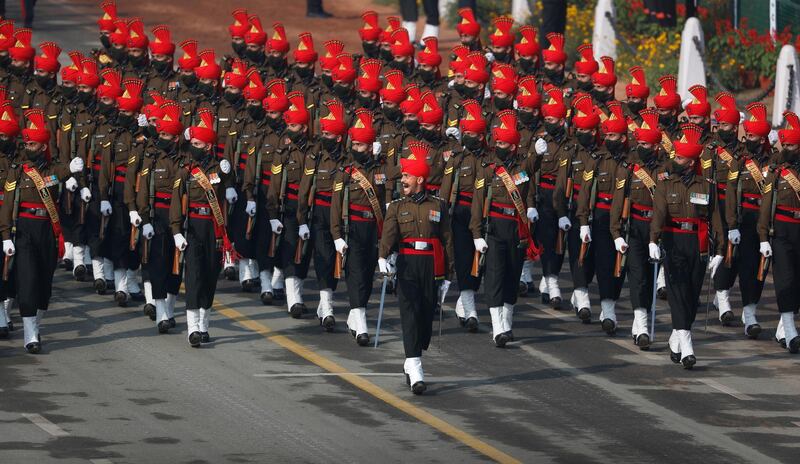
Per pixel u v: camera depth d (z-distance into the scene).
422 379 48.53
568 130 63.44
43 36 131.50
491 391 49.41
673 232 53.06
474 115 56.56
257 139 61.41
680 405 48.47
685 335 53.09
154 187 54.97
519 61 74.31
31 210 52.56
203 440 43.19
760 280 56.72
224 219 54.19
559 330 58.53
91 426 44.25
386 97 62.66
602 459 42.50
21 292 52.38
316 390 48.88
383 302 56.38
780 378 52.34
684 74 108.19
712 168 56.78
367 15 80.25
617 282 57.75
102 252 61.53
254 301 62.12
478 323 58.31
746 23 114.50
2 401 46.56
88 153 61.88
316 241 57.09
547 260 61.81
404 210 49.12
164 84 72.62
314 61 72.94
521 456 42.53
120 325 57.22
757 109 58.78
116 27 78.69
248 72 68.38
